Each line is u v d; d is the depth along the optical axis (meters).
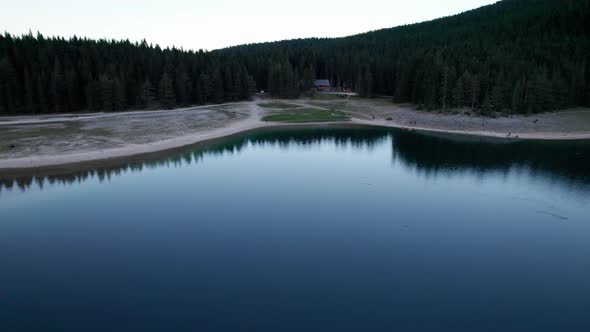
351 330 21.31
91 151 63.53
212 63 135.62
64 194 43.19
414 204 40.53
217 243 31.53
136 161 59.12
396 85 134.50
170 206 39.84
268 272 27.11
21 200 41.09
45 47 117.62
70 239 32.03
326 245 31.27
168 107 115.25
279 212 38.34
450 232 33.72
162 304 23.44
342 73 167.88
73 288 25.05
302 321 22.00
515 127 85.69
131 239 32.12
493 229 34.41
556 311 23.00
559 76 99.75
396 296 24.38
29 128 78.69
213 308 23.09
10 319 21.97
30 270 27.16
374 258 29.22
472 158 61.16
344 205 40.28
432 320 22.16
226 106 123.88
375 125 99.38
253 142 77.94
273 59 161.00
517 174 51.16
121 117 96.12
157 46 148.12
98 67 114.44
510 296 24.47
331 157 63.69
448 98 104.75
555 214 37.59
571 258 29.25
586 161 57.84
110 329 21.23
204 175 51.88
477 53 120.88
